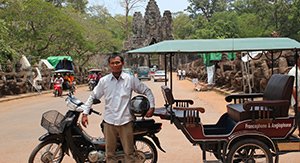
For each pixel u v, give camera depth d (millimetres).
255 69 18938
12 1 35406
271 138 5953
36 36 38500
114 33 85688
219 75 28734
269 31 54812
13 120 14422
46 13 37875
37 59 38438
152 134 6207
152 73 51469
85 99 23641
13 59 29859
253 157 5961
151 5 77812
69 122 6070
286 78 5969
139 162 5875
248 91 19672
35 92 31562
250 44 6227
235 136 5848
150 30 76938
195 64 46375
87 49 48250
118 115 5531
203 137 6020
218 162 6074
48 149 6254
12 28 36438
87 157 6148
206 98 21484
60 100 23750
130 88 5578
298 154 7742
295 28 52656
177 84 38500
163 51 6199
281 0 52000
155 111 6391
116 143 5789
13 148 8906
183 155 7812
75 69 47219
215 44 6281
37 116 15430
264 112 5926
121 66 5543
